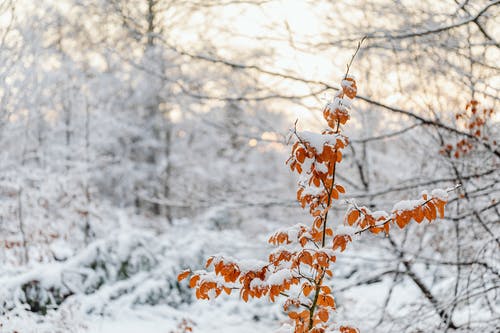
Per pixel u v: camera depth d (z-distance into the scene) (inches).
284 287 118.6
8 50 312.2
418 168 287.4
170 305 363.6
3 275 324.5
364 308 306.2
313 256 118.0
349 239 118.5
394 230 281.3
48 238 401.7
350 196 247.3
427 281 317.7
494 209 231.3
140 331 313.4
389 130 290.5
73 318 293.3
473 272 217.5
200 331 335.6
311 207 127.6
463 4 191.0
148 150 757.9
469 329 210.8
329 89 233.9
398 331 220.4
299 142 116.9
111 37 319.3
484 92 213.9
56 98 553.9
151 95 655.8
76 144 582.2
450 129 215.8
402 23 230.1
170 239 470.0
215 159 764.0
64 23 458.9
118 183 732.7
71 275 333.7
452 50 218.4
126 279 364.5
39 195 414.9
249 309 368.2
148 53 300.5
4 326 261.6
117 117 698.8
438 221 250.5
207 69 294.8
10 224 380.2
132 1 273.1
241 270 120.0
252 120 287.3
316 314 127.5
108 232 481.4
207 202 318.7
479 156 233.8
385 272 267.4
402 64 246.2
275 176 697.6
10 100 337.4
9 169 415.2
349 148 292.8
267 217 449.7
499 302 241.6
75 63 570.9
